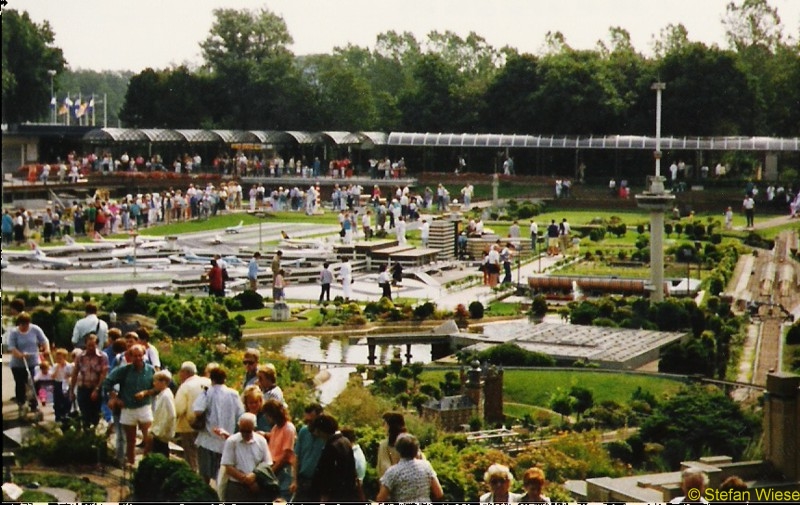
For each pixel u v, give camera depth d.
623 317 66.12
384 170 147.12
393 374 52.22
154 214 108.44
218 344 53.06
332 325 65.31
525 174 153.38
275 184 142.25
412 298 76.06
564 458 35.94
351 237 96.25
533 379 51.84
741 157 148.12
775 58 161.25
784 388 31.77
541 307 70.69
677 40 166.38
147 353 32.50
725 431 39.38
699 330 62.25
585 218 120.62
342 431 24.66
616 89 148.50
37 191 116.62
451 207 105.69
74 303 62.62
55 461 29.59
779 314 68.81
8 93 147.00
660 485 28.81
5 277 77.19
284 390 40.12
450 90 159.38
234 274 82.06
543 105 148.75
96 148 147.88
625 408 45.56
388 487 22.55
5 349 34.31
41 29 154.25
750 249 94.62
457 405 45.41
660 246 67.31
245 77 168.00
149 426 29.17
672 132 144.75
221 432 26.69
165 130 145.88
